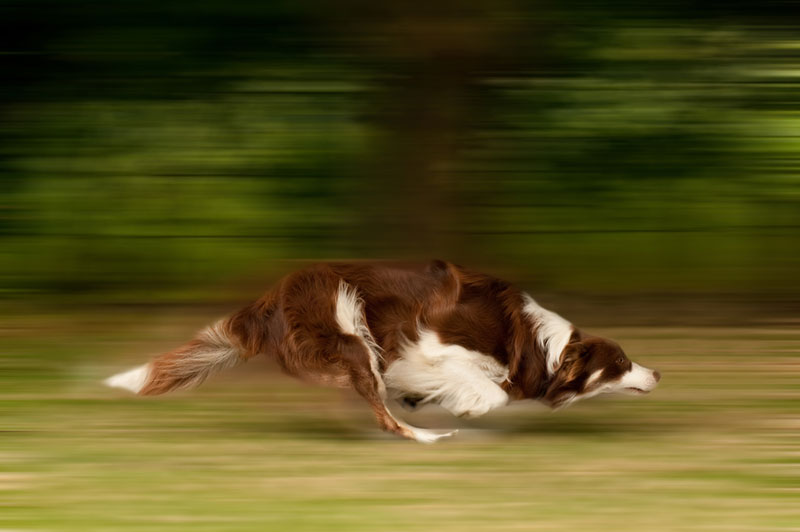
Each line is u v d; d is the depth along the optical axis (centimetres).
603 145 1266
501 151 1256
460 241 1259
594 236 1277
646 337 1120
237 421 805
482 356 756
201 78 1241
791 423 801
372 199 1252
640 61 1245
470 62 1218
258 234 1260
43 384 917
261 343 753
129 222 1265
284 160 1248
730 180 1278
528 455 715
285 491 631
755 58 1253
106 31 1232
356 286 754
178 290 1266
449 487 640
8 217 1269
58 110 1260
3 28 1238
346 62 1230
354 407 843
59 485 641
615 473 671
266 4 1205
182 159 1254
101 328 1148
